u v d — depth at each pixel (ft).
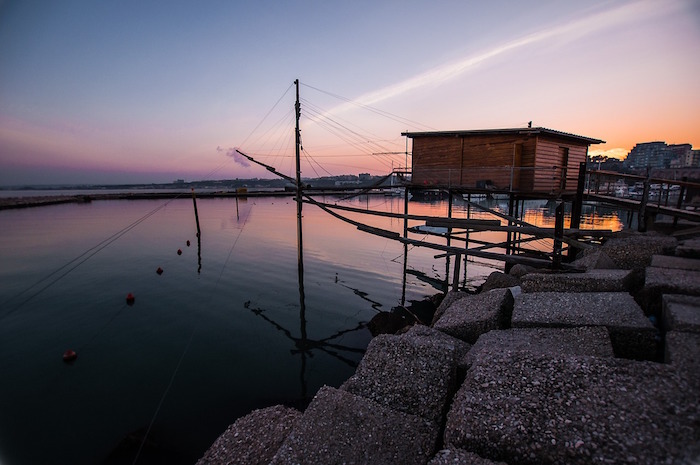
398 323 43.27
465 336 22.09
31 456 24.00
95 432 26.32
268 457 17.37
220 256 86.99
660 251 25.52
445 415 15.15
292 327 46.01
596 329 15.49
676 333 12.94
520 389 11.43
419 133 60.03
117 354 38.58
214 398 30.53
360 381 17.53
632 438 8.89
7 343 41.11
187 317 49.26
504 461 9.94
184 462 23.35
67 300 55.83
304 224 151.53
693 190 58.44
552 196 44.29
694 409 9.21
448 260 59.62
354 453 12.93
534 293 20.70
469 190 55.21
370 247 98.68
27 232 121.08
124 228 133.18
